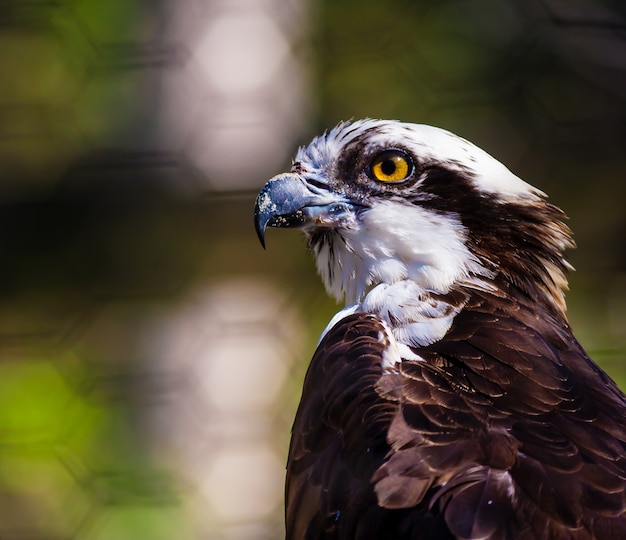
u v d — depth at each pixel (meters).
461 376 5.98
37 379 14.09
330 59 14.35
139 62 13.91
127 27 14.21
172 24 13.98
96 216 13.93
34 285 14.18
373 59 14.36
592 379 6.23
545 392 5.89
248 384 13.52
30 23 14.52
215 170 13.62
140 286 13.91
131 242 13.95
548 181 14.40
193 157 13.70
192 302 13.84
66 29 14.41
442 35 14.55
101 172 13.87
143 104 13.96
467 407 5.66
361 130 7.28
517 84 14.36
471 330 6.40
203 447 13.47
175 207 13.67
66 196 13.91
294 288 13.60
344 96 14.38
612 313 14.09
